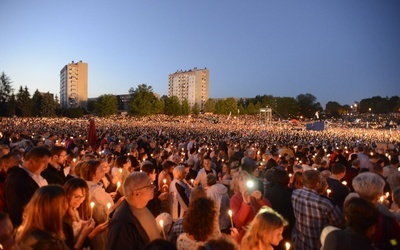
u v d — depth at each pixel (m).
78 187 3.83
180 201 6.14
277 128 66.19
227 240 2.89
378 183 4.04
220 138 32.16
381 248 3.64
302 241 4.38
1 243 2.65
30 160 4.57
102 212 4.56
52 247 2.78
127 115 105.81
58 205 3.04
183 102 119.50
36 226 2.96
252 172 8.60
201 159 11.44
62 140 19.20
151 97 96.25
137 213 3.42
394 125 99.31
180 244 3.29
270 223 3.38
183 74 188.50
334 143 29.94
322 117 144.75
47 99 101.75
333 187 5.86
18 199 4.09
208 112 148.50
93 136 15.89
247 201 4.55
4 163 5.23
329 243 2.98
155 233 3.42
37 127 44.19
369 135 49.78
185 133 40.06
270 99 142.00
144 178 3.45
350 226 3.00
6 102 91.19
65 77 164.38
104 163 5.46
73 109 103.50
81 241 3.57
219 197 5.38
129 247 3.23
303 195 4.43
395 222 3.70
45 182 4.73
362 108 159.50
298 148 15.60
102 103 99.38
